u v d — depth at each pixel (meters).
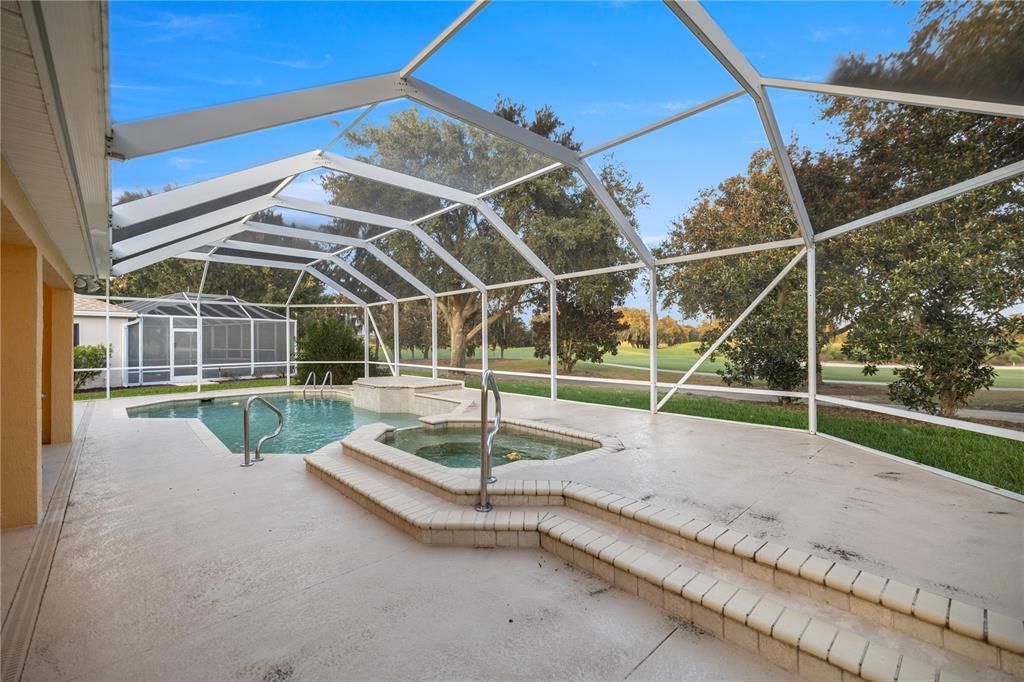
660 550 3.20
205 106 3.71
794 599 2.60
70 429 6.87
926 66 3.38
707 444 5.90
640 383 8.98
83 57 1.89
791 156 5.45
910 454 5.60
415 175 7.02
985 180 3.93
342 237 10.38
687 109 5.27
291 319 17.91
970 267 4.40
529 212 8.78
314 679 2.12
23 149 2.64
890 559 2.77
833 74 4.00
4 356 3.78
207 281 18.47
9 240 3.71
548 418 7.94
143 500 4.45
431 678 2.13
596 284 10.48
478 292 12.34
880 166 4.80
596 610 2.69
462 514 3.73
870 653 2.10
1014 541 3.01
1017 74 2.97
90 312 14.34
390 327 16.28
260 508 4.25
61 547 3.43
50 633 2.42
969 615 2.18
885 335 5.49
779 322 7.45
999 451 4.48
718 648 2.38
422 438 7.49
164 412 11.02
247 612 2.62
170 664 2.20
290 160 5.85
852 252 5.95
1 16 1.55
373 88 4.53
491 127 5.53
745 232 7.48
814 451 5.50
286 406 12.03
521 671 2.18
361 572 3.09
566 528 3.46
